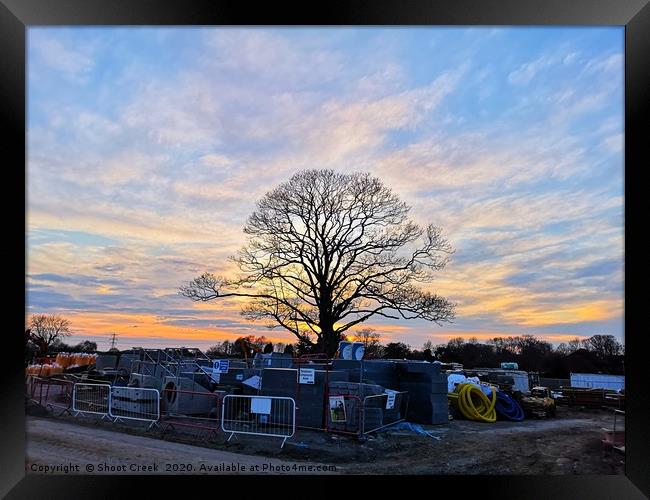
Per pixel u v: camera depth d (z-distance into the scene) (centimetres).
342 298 4238
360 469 1055
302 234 4294
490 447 1305
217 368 1744
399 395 1546
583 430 1648
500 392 1983
